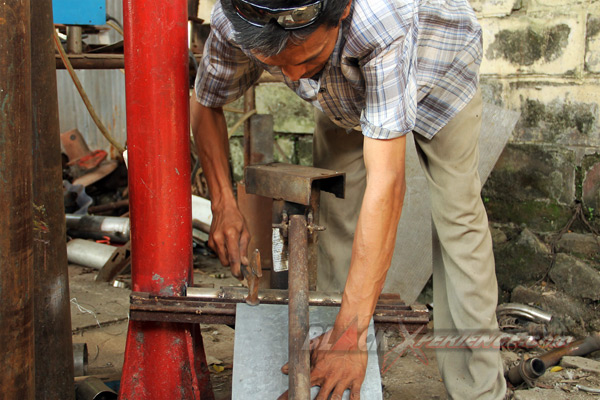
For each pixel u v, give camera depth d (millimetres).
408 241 2945
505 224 3346
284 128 4320
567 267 3010
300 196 1823
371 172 1539
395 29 1476
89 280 3643
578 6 3018
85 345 2340
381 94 1514
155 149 1764
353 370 1488
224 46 1836
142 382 1875
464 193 2035
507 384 2447
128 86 1757
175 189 1798
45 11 1687
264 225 2385
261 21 1331
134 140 1771
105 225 4164
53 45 1735
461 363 2133
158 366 1847
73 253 3881
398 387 2393
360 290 1526
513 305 2936
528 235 3184
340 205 2582
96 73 5367
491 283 2107
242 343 1603
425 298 3330
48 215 1771
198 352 1938
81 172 5074
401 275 2943
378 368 1561
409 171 2943
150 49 1720
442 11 1828
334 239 2625
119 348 2744
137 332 1847
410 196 2945
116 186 5211
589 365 2547
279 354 1581
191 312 1694
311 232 1820
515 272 3197
